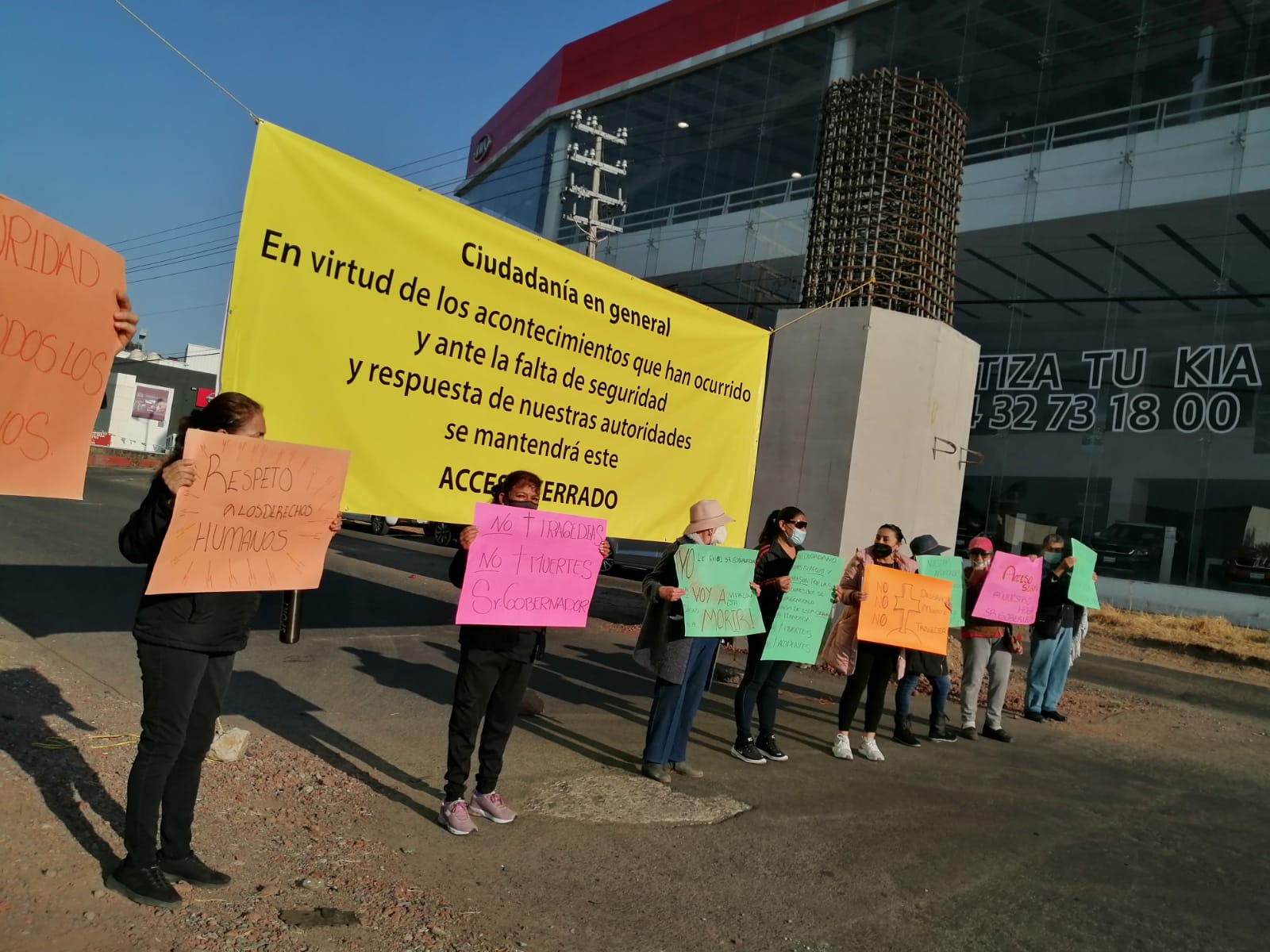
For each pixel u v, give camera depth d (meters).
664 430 6.48
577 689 7.96
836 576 6.34
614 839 4.48
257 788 4.61
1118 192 21.55
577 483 5.92
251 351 4.31
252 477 3.43
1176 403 20.80
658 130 33.75
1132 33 22.17
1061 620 8.80
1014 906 4.16
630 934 3.54
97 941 2.96
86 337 3.16
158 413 47.03
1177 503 20.56
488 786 4.57
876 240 10.81
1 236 2.89
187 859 3.50
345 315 4.65
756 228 28.95
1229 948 3.94
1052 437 22.69
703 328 6.68
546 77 38.91
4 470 2.99
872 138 11.04
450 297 5.11
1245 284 20.00
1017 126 24.05
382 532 25.56
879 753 6.55
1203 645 15.75
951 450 11.09
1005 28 24.45
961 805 5.62
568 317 5.75
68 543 13.29
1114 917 4.15
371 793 4.77
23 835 3.61
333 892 3.59
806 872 4.31
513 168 42.62
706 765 5.96
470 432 5.27
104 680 6.43
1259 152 19.64
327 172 4.55
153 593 3.15
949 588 6.66
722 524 5.56
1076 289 22.66
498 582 4.37
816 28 28.47
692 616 5.36
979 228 23.70
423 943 3.26
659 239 31.98
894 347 10.27
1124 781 6.64
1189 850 5.18
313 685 7.06
